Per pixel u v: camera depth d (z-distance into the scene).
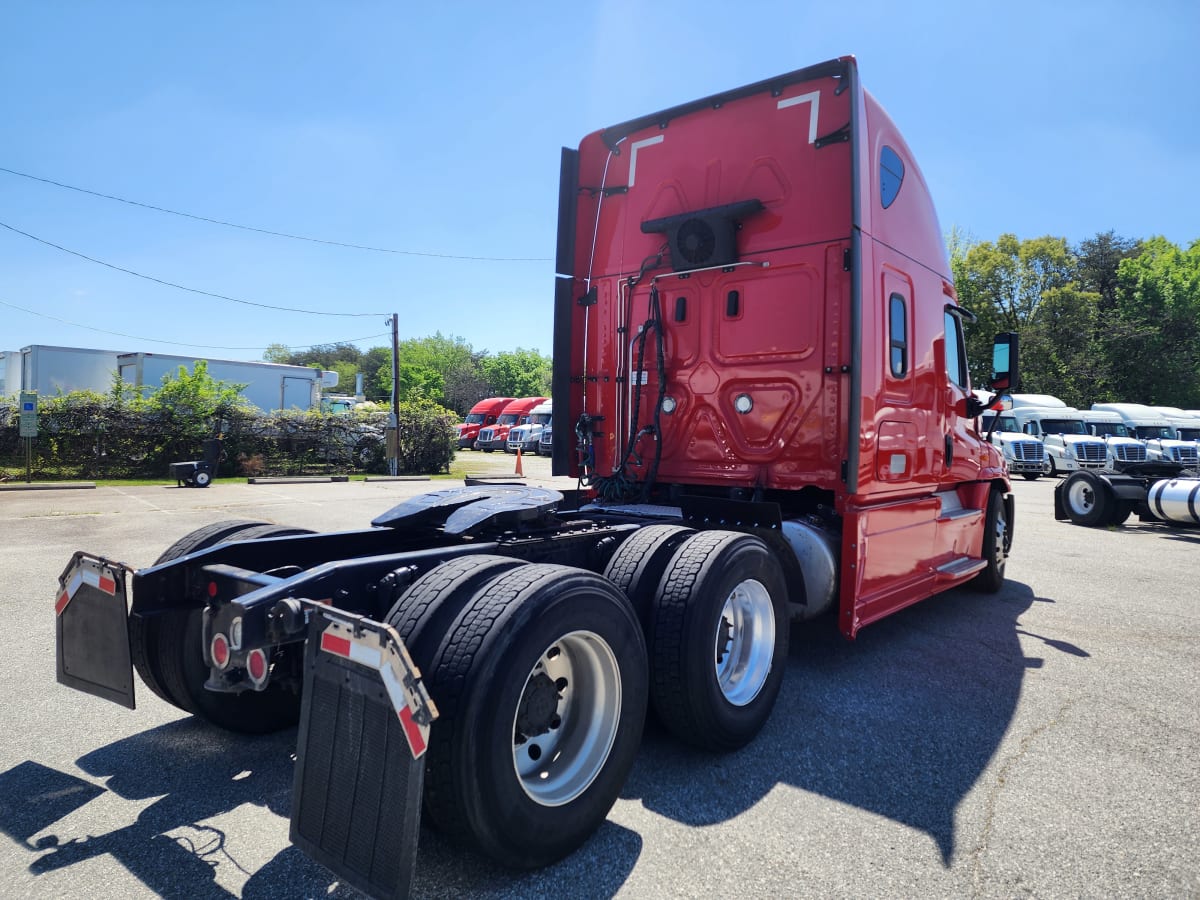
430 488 17.58
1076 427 24.95
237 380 25.36
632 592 3.31
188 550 3.67
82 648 3.08
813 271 4.31
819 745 3.49
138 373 23.00
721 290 4.69
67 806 2.81
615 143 5.28
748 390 4.56
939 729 3.70
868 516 4.24
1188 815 2.87
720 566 3.29
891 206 4.66
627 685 2.74
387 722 2.03
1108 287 53.22
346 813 2.10
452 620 2.39
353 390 104.00
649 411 5.05
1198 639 5.40
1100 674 4.59
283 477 20.16
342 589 2.68
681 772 3.20
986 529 6.68
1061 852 2.60
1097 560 8.92
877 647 5.13
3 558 7.61
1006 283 44.41
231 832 2.64
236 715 3.40
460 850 2.56
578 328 5.44
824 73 4.29
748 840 2.65
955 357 5.86
